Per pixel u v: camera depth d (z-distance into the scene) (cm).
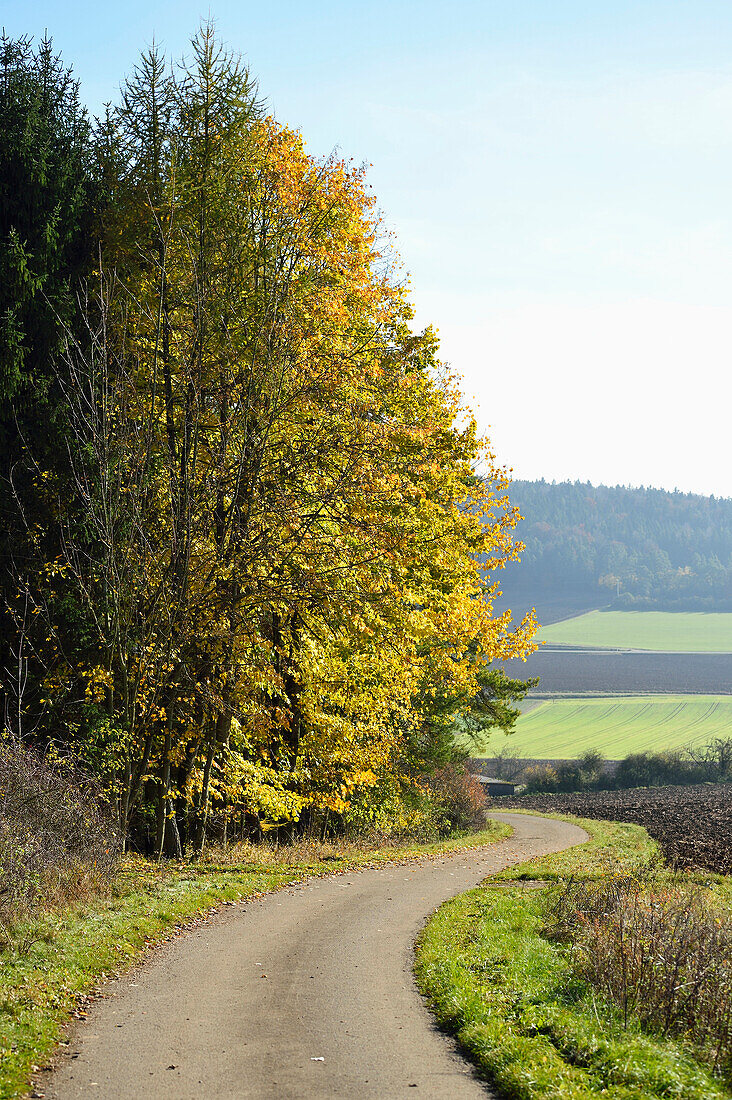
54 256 2272
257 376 2088
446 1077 822
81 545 2184
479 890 2041
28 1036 873
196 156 2159
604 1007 998
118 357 2133
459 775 4719
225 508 2144
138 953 1280
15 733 1944
